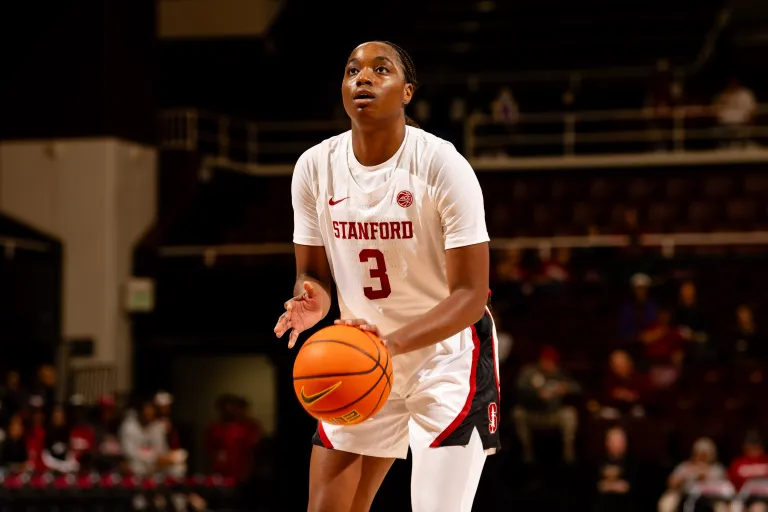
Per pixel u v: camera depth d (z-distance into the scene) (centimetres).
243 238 2097
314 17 2453
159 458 1498
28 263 1861
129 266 1931
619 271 1955
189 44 2422
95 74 1895
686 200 2188
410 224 431
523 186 2261
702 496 1256
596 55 2697
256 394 1914
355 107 418
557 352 1770
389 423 459
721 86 2634
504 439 1545
